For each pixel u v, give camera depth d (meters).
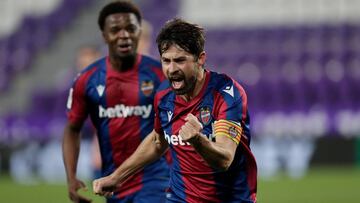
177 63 15.20
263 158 56.06
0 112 70.12
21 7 81.88
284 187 46.56
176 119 16.59
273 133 56.56
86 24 78.75
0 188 49.56
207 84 16.25
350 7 77.19
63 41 77.50
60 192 46.44
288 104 63.78
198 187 16.56
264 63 70.25
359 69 68.12
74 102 21.56
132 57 21.09
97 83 21.25
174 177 17.08
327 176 51.81
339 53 69.44
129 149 21.25
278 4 78.94
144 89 21.11
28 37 78.25
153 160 17.97
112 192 17.78
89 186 47.59
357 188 44.72
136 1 79.56
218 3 80.12
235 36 74.81
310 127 56.12
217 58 72.00
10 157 58.16
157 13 78.06
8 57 76.38
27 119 60.91
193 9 80.56
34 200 42.00
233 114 15.76
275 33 73.94
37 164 57.50
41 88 70.94
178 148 16.69
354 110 56.31
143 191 21.05
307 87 64.00
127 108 21.12
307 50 70.94
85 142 53.94
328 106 59.31
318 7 77.94
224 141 15.43
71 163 21.48
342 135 55.31
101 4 80.12
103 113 21.31
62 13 79.75
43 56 76.19
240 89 16.22
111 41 20.89
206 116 16.09
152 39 73.56
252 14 79.44
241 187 16.55
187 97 16.34
